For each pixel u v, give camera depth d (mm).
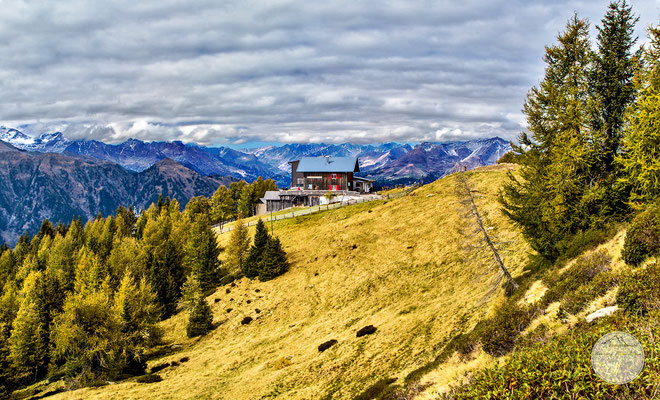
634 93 28375
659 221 18312
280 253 70750
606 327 11219
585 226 29594
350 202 98938
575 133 30484
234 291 70438
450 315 35719
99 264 83250
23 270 107312
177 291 83562
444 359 24828
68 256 113062
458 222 60969
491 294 34656
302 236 83562
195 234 94312
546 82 33688
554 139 31578
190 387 40594
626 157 27797
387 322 41156
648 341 9172
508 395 9430
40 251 126812
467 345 23594
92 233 131875
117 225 147000
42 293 76375
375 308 47562
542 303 21406
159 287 77875
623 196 27859
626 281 14188
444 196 76188
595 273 21016
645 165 24109
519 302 26125
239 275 76188
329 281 60469
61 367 65875
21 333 64500
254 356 46375
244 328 57062
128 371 53812
